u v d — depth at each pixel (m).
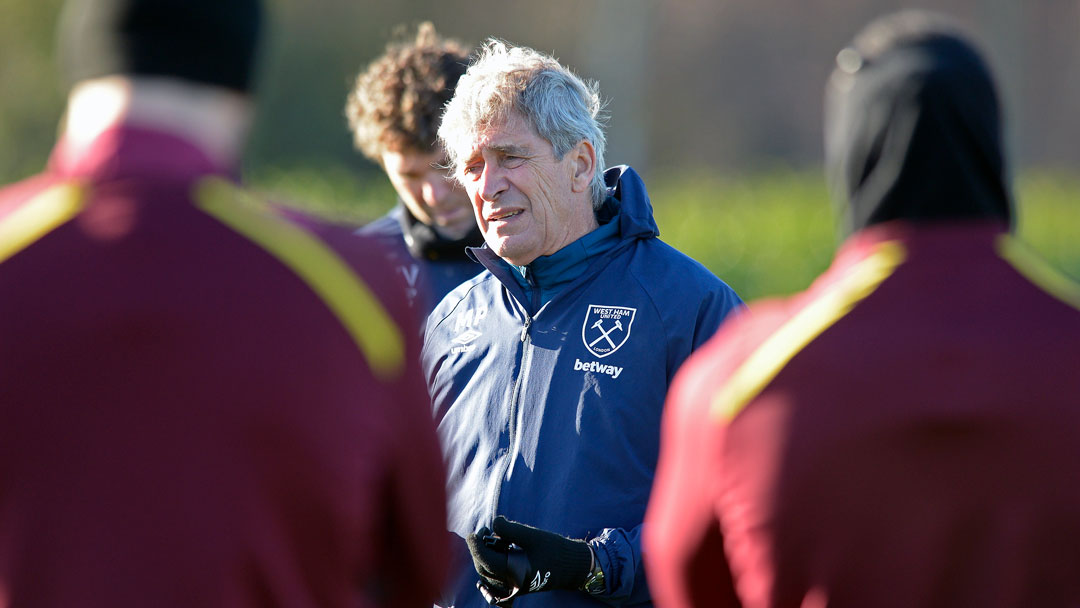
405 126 12.87
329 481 5.50
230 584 5.33
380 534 6.18
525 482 10.28
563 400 10.33
